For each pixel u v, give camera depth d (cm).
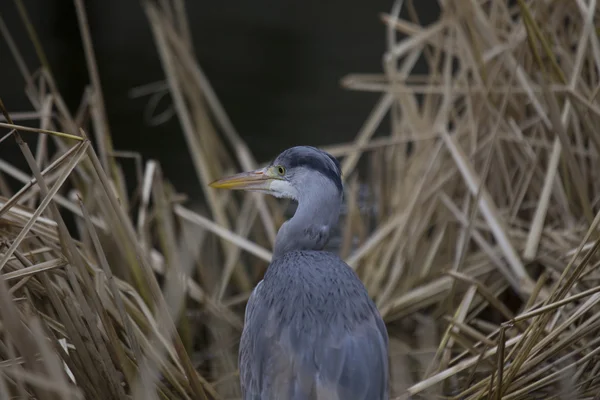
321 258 802
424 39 1244
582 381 844
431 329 1092
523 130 1193
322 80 2177
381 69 2219
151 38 2425
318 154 868
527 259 1029
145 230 1091
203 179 1280
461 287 1120
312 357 710
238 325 1116
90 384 775
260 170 896
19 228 857
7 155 1628
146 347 849
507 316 984
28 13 2484
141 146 1772
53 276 856
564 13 1143
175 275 1036
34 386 691
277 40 2467
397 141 1231
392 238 1216
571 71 1124
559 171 1129
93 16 2538
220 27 2570
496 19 1230
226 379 980
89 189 1097
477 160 1191
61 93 1986
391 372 971
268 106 2002
